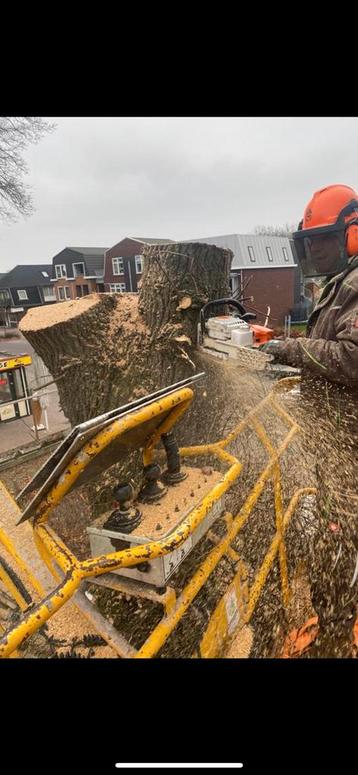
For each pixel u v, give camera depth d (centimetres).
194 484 167
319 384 220
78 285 3102
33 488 130
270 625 226
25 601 189
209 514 166
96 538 148
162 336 278
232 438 220
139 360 291
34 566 195
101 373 296
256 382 279
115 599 245
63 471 127
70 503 407
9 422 860
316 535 244
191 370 288
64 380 305
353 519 216
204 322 252
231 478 171
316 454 237
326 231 209
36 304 3631
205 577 154
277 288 1844
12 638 103
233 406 307
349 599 209
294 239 226
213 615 173
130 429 135
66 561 123
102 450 129
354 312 187
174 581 234
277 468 235
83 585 159
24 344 2409
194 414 302
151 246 284
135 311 307
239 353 224
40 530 138
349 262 208
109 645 143
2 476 612
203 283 277
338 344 191
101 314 300
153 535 136
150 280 287
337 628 207
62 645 156
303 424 241
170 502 155
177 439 303
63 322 283
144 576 139
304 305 1719
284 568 238
